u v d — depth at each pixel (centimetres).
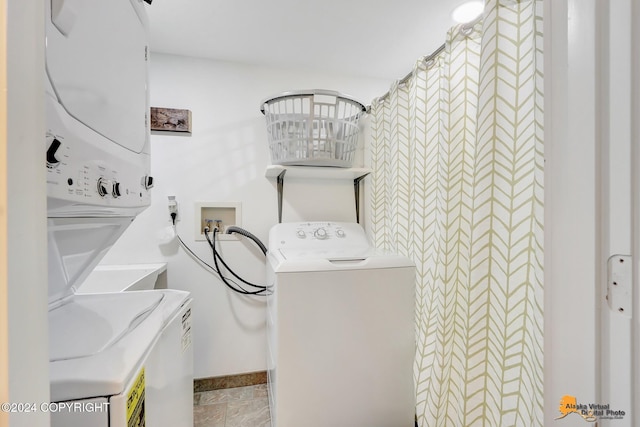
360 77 206
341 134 166
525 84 91
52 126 49
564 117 54
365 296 129
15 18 32
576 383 53
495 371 101
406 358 133
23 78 33
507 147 94
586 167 51
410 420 133
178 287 180
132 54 90
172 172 179
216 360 185
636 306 46
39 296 35
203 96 182
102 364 58
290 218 196
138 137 96
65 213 63
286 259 129
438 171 126
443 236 120
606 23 48
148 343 69
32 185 34
